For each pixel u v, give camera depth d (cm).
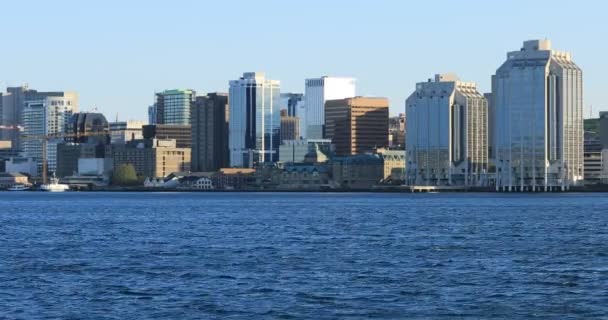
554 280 15112
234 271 16338
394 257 18525
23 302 13325
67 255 19212
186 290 14225
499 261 17725
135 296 13750
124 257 18738
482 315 12375
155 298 13575
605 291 14012
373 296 13688
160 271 16362
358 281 15062
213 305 13050
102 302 13300
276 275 15775
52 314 12531
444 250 19925
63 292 14100
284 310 12706
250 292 14050
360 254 19150
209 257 18650
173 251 19962
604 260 17888
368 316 12338
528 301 13262
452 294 13838
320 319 12169
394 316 12331
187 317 12325
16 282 15088
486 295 13750
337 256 18750
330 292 14025
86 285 14750
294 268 16738
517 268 16650
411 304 13088
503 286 14525
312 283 14875
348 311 12638
